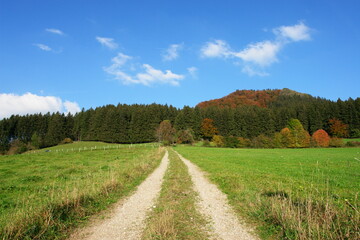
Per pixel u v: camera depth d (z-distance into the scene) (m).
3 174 19.42
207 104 170.62
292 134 86.81
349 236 5.89
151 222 7.71
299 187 13.07
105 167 22.62
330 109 97.88
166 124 100.38
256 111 114.12
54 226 7.07
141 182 15.29
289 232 6.46
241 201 10.24
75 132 113.12
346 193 11.92
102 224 7.67
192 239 6.37
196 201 10.49
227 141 90.44
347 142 79.81
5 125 95.69
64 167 23.56
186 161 32.31
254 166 25.55
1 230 6.38
